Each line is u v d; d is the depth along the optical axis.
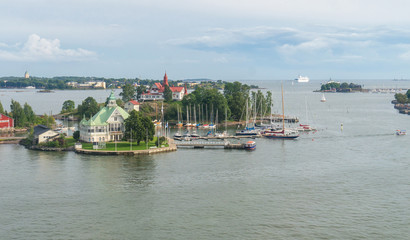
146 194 115.06
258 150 179.62
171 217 98.25
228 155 168.25
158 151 175.00
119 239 86.75
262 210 102.50
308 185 122.69
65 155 168.12
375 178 129.38
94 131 188.62
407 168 141.38
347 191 116.81
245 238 87.00
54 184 124.81
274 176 133.00
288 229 91.50
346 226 93.00
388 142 195.88
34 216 99.38
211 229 91.44
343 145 189.25
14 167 146.12
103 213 101.06
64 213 101.25
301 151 175.50
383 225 93.56
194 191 117.56
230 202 108.31
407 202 107.69
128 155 168.00
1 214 100.56
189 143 190.38
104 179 130.00
